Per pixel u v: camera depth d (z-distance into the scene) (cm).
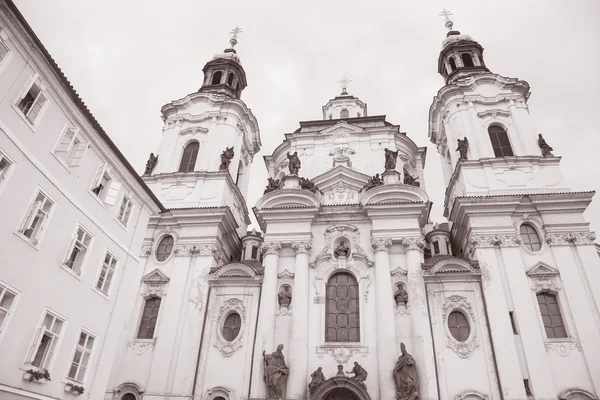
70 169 2150
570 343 2864
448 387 2809
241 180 4681
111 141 2380
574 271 3109
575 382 2731
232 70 5228
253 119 4809
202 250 3534
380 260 3253
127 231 2616
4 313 1727
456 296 3131
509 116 4056
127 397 3019
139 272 3484
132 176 2609
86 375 2178
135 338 3231
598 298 2975
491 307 3025
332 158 4328
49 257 1972
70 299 2091
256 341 3052
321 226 3547
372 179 3706
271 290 3238
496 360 2839
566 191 3494
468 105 4153
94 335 2256
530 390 2739
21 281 1806
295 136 4544
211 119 4425
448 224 4181
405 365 2762
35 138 1936
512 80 4216
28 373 1792
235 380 2997
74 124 2192
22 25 1795
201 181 3941
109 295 2400
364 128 4412
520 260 3183
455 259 3234
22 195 1841
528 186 3569
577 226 3278
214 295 3369
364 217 3512
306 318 3097
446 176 4494
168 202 3866
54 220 2020
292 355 2944
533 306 3003
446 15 5450
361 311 3116
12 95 1817
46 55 1927
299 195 3622
